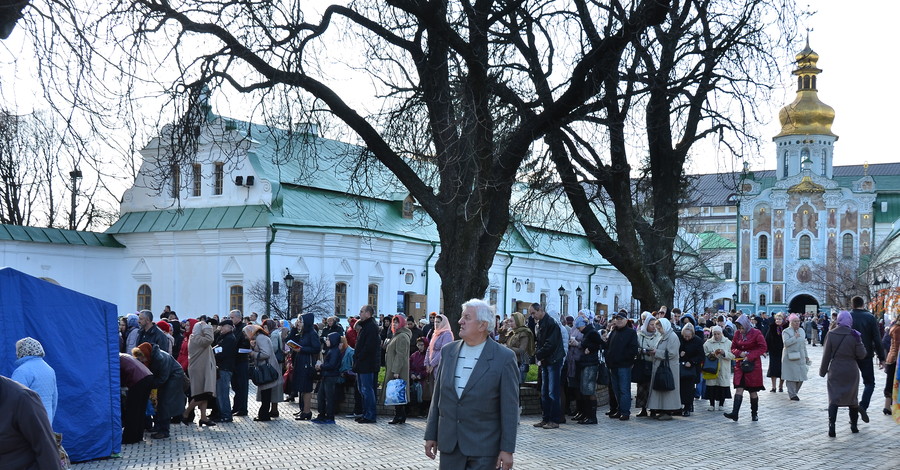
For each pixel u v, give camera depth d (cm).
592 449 1519
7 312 1303
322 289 4616
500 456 782
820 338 6944
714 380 2194
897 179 12456
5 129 1292
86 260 4803
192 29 1655
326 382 1900
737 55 2167
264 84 1755
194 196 4912
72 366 1376
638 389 2186
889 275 6256
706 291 8012
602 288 7525
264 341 1967
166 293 4884
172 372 1697
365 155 2120
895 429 1786
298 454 1474
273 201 4619
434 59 1902
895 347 1988
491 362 792
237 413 2048
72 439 1371
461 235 1889
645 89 2219
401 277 5256
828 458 1423
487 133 1848
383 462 1393
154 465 1367
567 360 1933
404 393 1833
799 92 11700
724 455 1455
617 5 1883
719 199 14250
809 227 11150
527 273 6278
